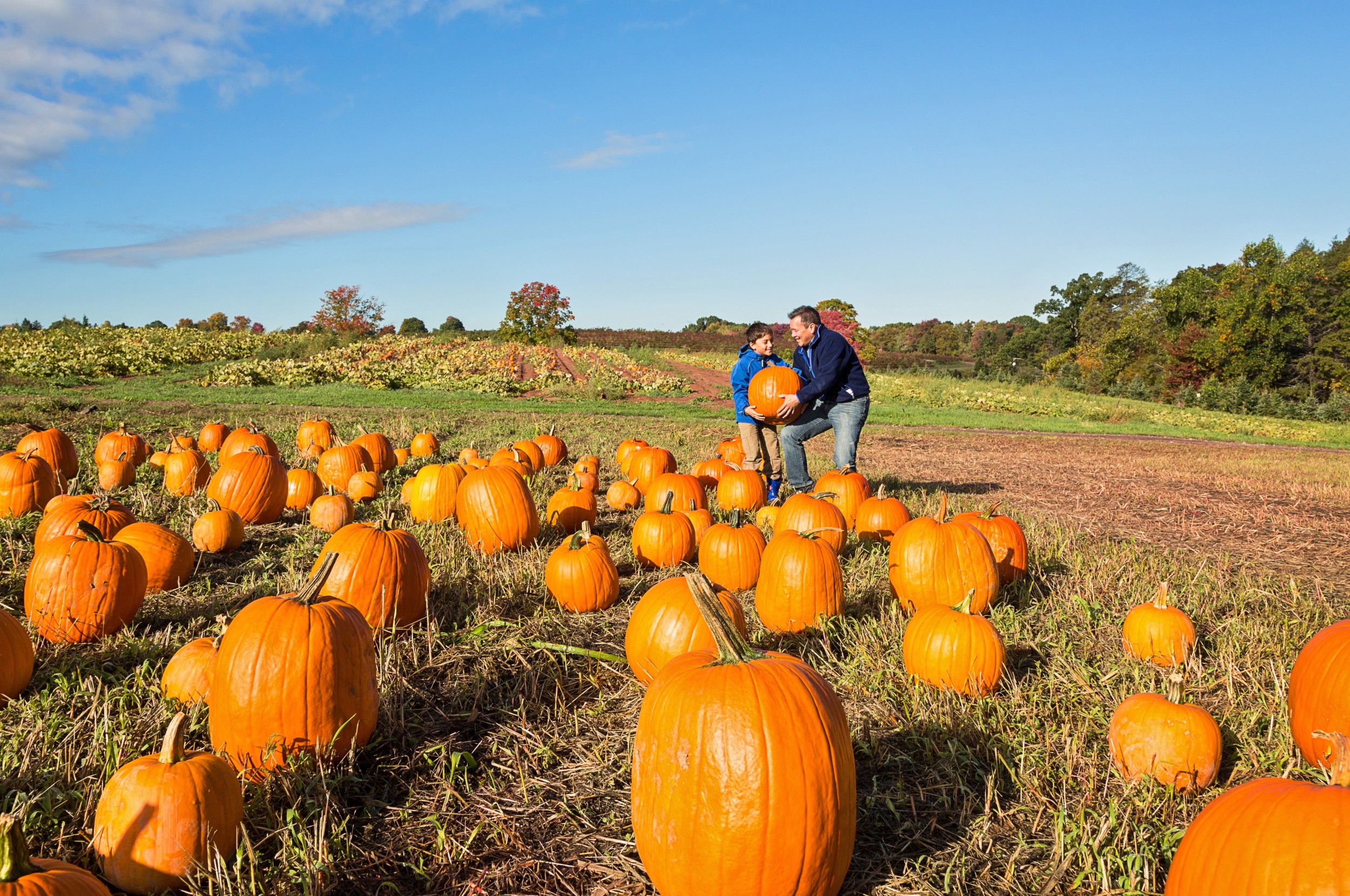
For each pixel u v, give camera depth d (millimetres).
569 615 4078
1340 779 1739
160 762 2061
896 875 2160
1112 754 2664
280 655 2461
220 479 5746
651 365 37750
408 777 2586
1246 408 38656
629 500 6895
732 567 4586
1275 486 10578
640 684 3240
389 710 2844
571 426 15234
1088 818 2369
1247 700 3176
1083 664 3469
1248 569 5570
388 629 3686
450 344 39406
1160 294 54812
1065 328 72000
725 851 1832
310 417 14391
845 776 1948
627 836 2297
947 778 2619
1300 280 46344
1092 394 45062
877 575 4840
